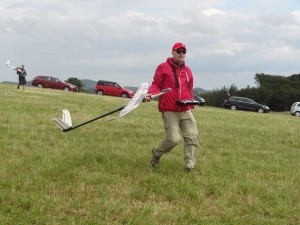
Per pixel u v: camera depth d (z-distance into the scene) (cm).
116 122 1337
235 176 732
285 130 1541
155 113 1856
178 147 952
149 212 527
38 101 1902
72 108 1723
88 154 783
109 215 509
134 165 738
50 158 730
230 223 521
